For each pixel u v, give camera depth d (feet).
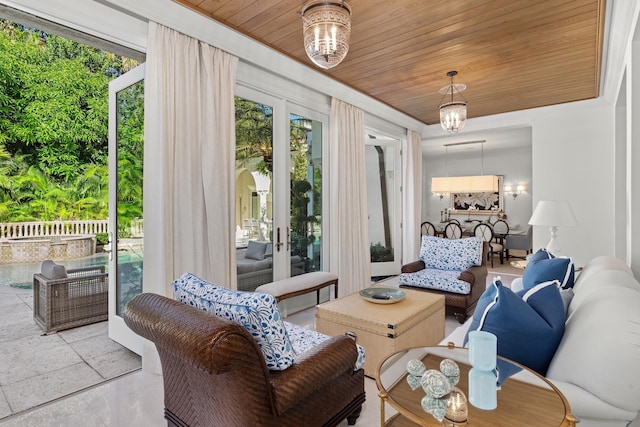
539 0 8.29
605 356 3.92
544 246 17.15
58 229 30.91
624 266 7.07
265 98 11.78
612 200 15.81
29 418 6.53
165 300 4.79
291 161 13.10
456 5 8.51
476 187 25.81
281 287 11.05
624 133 14.62
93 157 33.24
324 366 5.12
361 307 8.71
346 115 14.76
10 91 29.09
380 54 11.19
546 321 5.05
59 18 7.11
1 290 17.10
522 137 23.91
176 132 8.55
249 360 4.04
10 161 29.68
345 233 14.55
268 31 9.75
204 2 8.32
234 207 9.91
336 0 7.13
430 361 5.37
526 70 12.53
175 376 5.45
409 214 19.89
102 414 6.66
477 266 13.29
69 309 11.42
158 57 8.21
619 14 8.63
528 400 4.08
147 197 8.36
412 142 20.15
